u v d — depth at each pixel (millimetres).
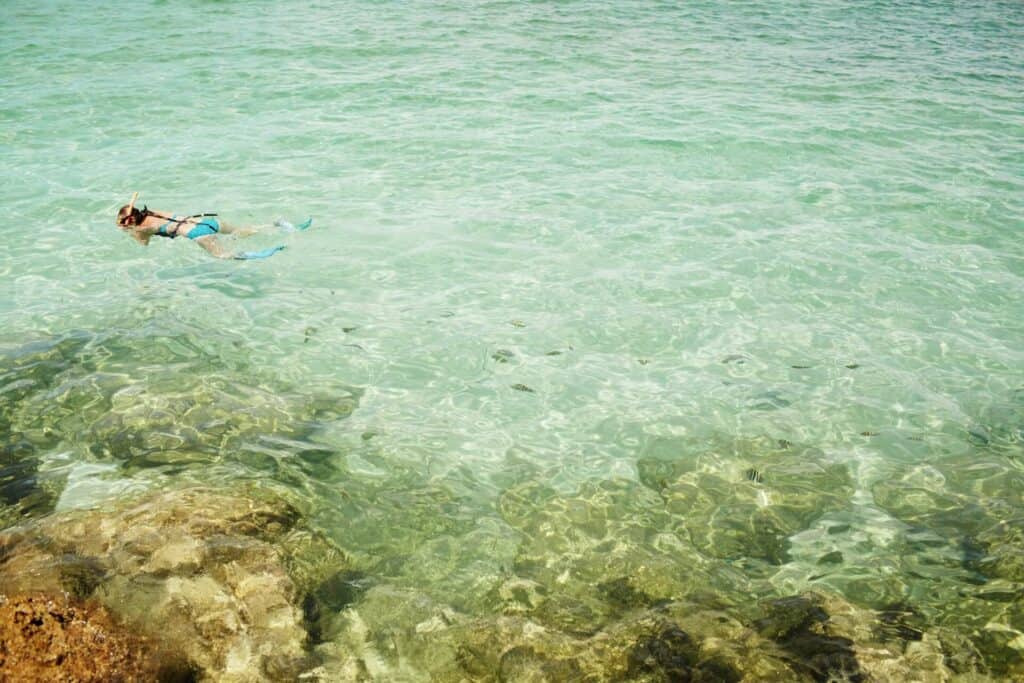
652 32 23672
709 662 4980
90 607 4828
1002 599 5648
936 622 5457
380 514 6414
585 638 5223
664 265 10617
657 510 6594
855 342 9086
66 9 24672
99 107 16094
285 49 20562
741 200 12578
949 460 7246
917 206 12422
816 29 24531
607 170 13633
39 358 8281
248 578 5352
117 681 4328
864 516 6555
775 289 10102
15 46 20125
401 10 25750
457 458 7207
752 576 5910
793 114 16547
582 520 6441
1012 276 10445
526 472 7043
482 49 21172
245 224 11438
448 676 4949
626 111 16562
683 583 5781
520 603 5566
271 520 6035
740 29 24359
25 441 7004
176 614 4980
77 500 6266
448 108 16562
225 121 15562
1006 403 8062
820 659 5008
